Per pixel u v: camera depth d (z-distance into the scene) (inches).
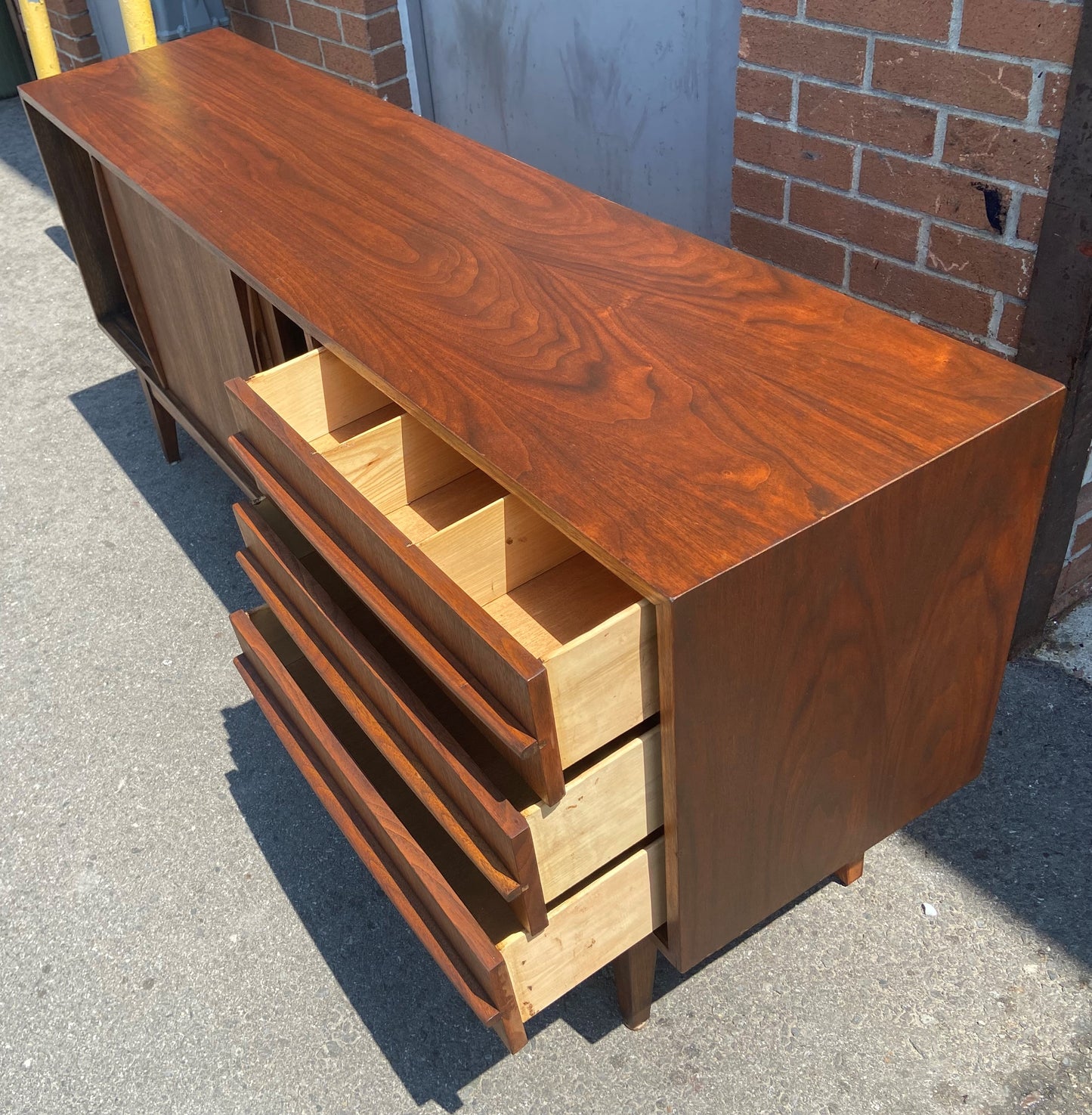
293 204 77.8
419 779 57.7
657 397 56.9
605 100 112.7
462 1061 70.3
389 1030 72.2
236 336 83.3
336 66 135.2
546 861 53.1
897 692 59.6
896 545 52.5
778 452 52.6
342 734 67.9
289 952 77.1
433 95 137.0
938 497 52.5
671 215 113.3
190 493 118.6
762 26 79.1
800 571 49.3
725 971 73.2
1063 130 64.9
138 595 106.8
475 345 62.0
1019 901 75.1
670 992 72.4
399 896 61.8
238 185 80.9
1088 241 66.7
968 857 78.0
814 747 57.6
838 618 52.9
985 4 65.6
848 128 77.7
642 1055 69.4
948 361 57.6
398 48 130.3
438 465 67.1
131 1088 70.5
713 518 49.2
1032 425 54.3
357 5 124.4
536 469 53.0
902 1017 69.7
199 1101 69.5
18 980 77.0
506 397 57.8
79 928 79.7
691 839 55.5
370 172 81.2
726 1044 69.4
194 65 101.6
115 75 101.1
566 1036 70.9
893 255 80.0
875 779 63.4
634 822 55.5
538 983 57.7
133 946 78.4
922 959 72.6
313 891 80.6
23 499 120.2
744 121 84.9
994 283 74.2
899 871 77.7
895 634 56.4
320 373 68.6
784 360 58.7
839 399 55.6
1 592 108.6
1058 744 84.4
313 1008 73.8
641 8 102.5
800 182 83.7
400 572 53.2
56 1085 71.0
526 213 74.6
